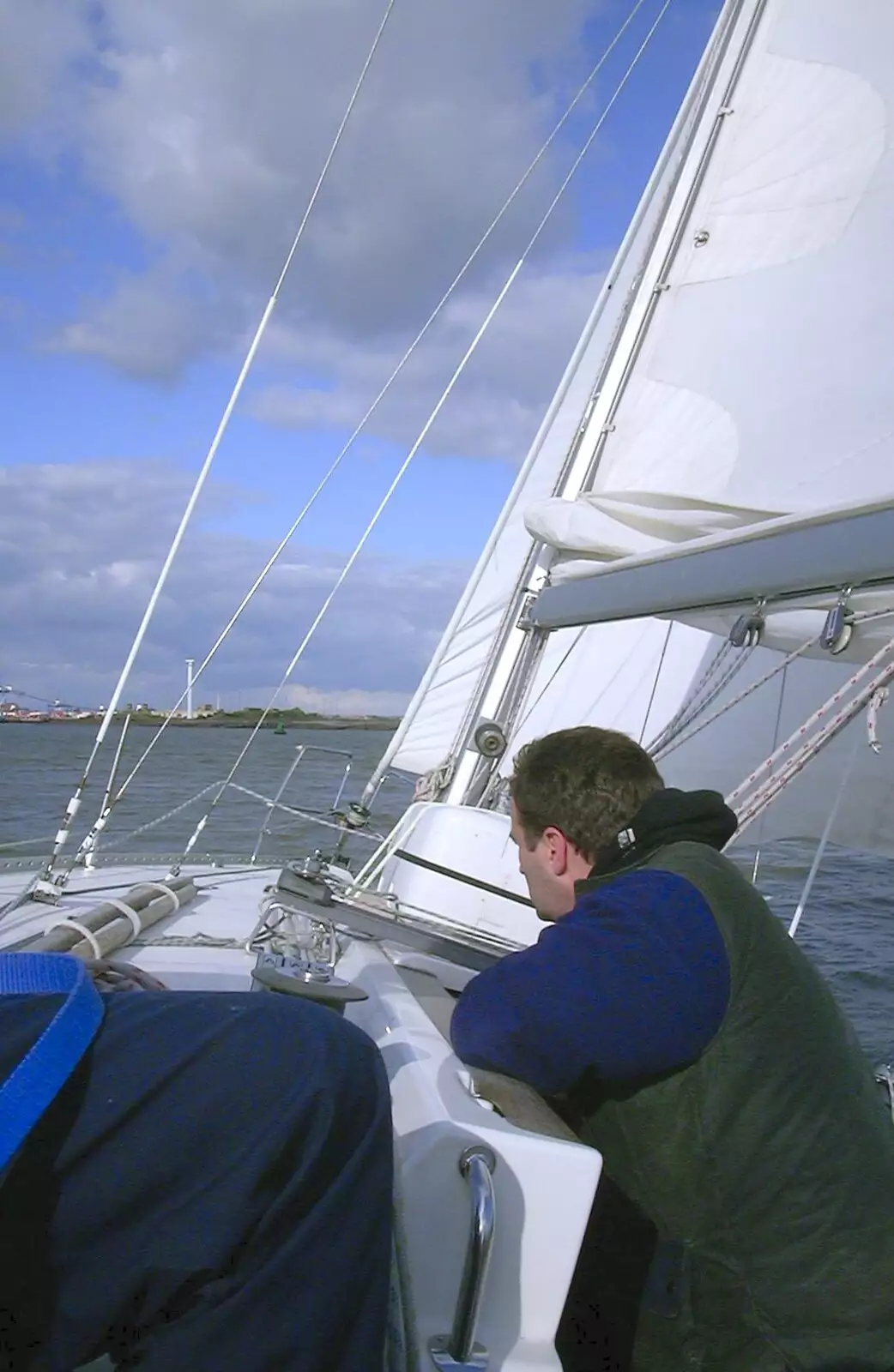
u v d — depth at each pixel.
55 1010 0.77
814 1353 1.22
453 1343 1.03
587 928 1.24
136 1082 0.76
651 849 1.39
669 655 3.99
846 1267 1.21
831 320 2.74
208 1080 0.78
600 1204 1.34
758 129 3.00
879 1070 2.33
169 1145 0.76
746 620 1.99
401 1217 1.09
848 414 2.65
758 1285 1.24
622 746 1.52
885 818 3.85
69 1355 0.76
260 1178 0.77
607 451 3.08
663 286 3.08
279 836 8.42
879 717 3.65
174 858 4.00
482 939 2.17
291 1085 0.79
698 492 2.88
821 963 5.35
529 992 1.21
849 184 2.78
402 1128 1.17
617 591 2.36
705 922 1.23
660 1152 1.24
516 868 2.49
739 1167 1.22
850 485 2.62
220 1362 0.73
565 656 3.16
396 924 2.03
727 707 2.49
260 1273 0.76
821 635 1.81
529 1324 1.10
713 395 2.91
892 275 2.66
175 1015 0.81
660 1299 1.27
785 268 2.86
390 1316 1.04
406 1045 1.39
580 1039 1.19
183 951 2.36
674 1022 1.18
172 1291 0.75
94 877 3.50
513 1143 1.10
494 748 2.93
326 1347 0.77
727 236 2.98
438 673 4.49
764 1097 1.21
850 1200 1.22
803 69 2.93
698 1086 1.22
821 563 1.70
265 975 1.25
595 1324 1.33
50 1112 0.74
